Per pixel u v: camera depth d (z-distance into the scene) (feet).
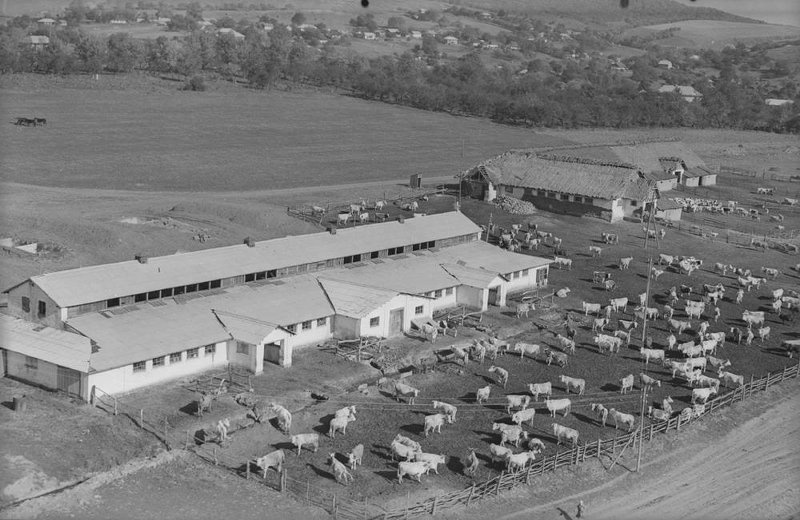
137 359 220.02
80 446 189.47
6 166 501.56
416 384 242.99
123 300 243.81
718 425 232.53
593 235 426.51
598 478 201.77
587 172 468.75
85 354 215.92
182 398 219.82
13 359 220.84
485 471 199.41
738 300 338.75
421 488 189.47
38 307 236.63
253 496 180.86
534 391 236.22
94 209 402.93
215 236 370.73
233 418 211.20
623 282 355.15
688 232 446.60
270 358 248.11
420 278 301.63
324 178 540.52
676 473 207.00
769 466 212.23
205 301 254.68
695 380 251.60
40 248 322.14
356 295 273.75
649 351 268.00
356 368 247.91
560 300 328.08
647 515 187.42
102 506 171.32
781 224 487.20
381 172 572.51
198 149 607.78
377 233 321.52
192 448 196.34
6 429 191.21
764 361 279.90
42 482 175.11
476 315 299.99
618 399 243.19
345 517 175.83
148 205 422.82
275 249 288.71
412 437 212.43
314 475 191.72
